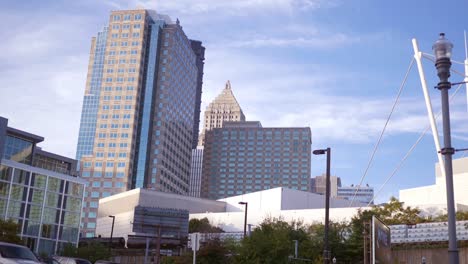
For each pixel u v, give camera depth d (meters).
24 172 107.75
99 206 174.12
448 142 14.84
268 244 50.44
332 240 60.41
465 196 103.56
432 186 109.00
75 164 138.88
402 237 54.03
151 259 91.06
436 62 15.41
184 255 60.00
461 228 51.25
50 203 111.75
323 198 148.38
